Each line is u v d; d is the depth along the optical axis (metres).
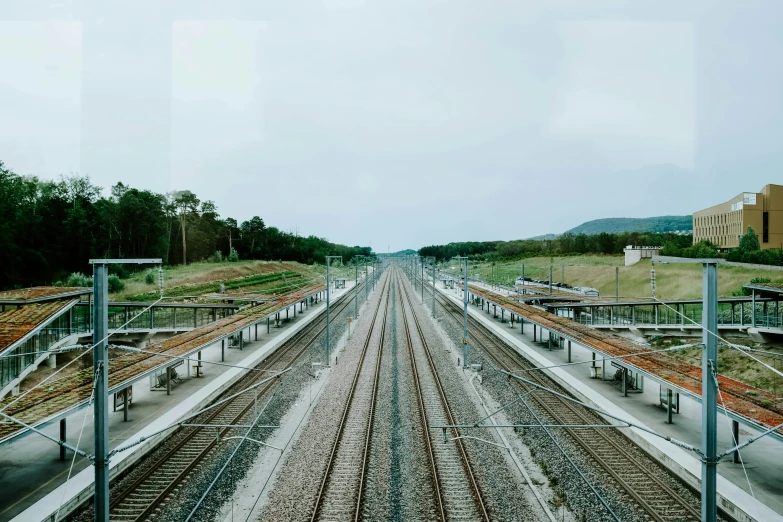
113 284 59.31
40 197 65.31
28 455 18.88
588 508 15.12
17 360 26.03
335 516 14.55
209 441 20.41
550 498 15.71
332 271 141.75
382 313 64.56
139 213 75.88
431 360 35.97
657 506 15.23
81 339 37.53
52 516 14.27
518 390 28.36
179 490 16.22
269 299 52.59
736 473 17.11
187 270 84.62
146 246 80.19
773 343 35.72
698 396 18.09
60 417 15.80
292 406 25.08
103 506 10.45
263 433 21.28
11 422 14.98
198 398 26.06
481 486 16.33
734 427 18.47
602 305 45.22
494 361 36.34
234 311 55.72
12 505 14.93
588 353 38.50
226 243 117.31
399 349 40.53
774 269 53.09
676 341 44.69
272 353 39.62
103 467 10.46
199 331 32.91
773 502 15.08
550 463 18.25
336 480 16.77
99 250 70.44
